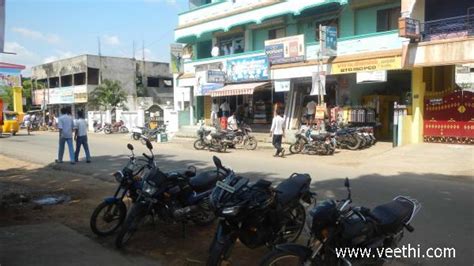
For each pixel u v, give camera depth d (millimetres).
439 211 7703
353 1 20062
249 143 19078
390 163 13758
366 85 20172
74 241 6156
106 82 41156
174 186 6145
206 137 18938
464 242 6094
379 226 4621
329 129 18125
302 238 6242
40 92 49219
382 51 17469
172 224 6973
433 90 18016
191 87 28266
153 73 47969
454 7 17031
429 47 15617
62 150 14508
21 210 8008
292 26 22906
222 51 27141
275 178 11242
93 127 36125
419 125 16781
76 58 44188
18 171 12977
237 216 4840
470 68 19219
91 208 8148
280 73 21500
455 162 13328
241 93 22516
